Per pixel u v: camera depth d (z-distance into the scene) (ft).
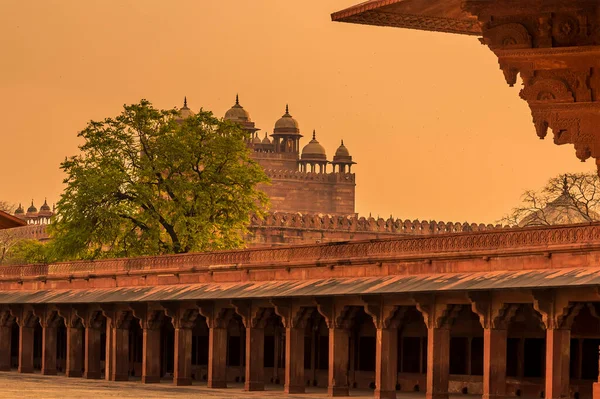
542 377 178.29
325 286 194.29
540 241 157.58
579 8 63.41
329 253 199.82
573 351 172.65
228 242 348.59
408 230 618.44
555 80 64.34
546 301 149.18
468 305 176.04
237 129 353.31
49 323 276.00
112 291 260.01
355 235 602.44
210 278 232.94
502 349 160.35
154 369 240.94
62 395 185.47
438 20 67.26
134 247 338.34
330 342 192.65
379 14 65.92
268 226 572.92
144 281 253.85
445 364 170.91
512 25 64.18
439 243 175.83
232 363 250.16
